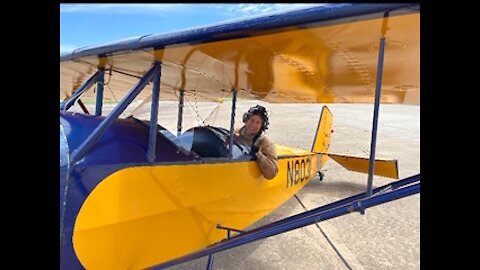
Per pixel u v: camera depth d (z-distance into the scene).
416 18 1.24
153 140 2.13
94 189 1.79
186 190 2.44
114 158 1.94
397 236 4.13
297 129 14.99
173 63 2.15
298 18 1.32
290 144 11.51
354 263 3.42
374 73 2.41
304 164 5.58
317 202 5.46
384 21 1.28
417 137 13.38
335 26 1.36
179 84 3.20
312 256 3.54
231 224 3.07
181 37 1.65
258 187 3.61
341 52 1.82
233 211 3.10
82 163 1.76
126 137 2.14
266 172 3.51
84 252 1.75
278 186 4.29
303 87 3.22
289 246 3.76
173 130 6.36
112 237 1.90
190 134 2.83
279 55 1.91
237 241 1.96
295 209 5.05
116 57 2.09
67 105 2.49
